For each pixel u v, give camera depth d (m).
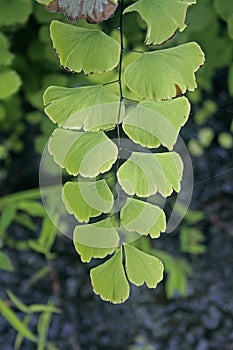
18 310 0.70
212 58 0.51
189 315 0.70
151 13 0.27
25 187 0.73
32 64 0.57
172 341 0.69
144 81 0.27
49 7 0.26
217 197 0.73
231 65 0.51
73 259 0.73
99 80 0.41
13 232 0.73
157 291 0.71
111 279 0.27
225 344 0.68
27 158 0.72
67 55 0.27
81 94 0.27
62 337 0.69
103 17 0.26
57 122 0.27
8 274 0.71
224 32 0.50
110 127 0.27
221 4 0.38
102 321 0.70
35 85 0.58
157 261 0.27
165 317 0.70
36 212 0.49
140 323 0.70
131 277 0.27
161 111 0.27
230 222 0.73
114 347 0.69
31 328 0.69
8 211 0.49
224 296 0.71
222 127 0.65
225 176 0.72
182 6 0.27
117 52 0.27
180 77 0.27
